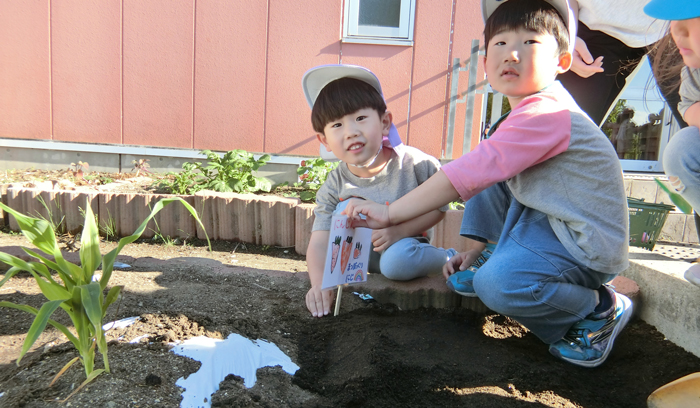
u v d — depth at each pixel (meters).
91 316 1.15
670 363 1.73
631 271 2.20
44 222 1.25
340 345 1.74
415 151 2.19
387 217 1.74
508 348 1.82
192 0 4.66
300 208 2.84
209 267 2.44
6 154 4.98
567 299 1.65
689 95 1.64
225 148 4.83
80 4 4.74
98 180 4.39
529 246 1.68
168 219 3.06
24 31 4.81
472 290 1.97
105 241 3.02
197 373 1.40
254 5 4.63
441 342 1.82
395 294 2.11
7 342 1.60
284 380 1.49
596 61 2.21
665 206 3.06
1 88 4.89
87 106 4.87
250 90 4.74
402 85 4.63
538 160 1.61
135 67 4.79
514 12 1.62
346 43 4.61
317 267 2.10
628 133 5.56
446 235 2.74
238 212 3.03
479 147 1.64
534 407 1.46
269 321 1.86
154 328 1.64
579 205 1.61
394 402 1.46
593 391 1.58
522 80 1.65
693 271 1.66
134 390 1.28
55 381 1.31
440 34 4.55
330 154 2.27
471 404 1.46
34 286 2.11
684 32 1.17
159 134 4.86
